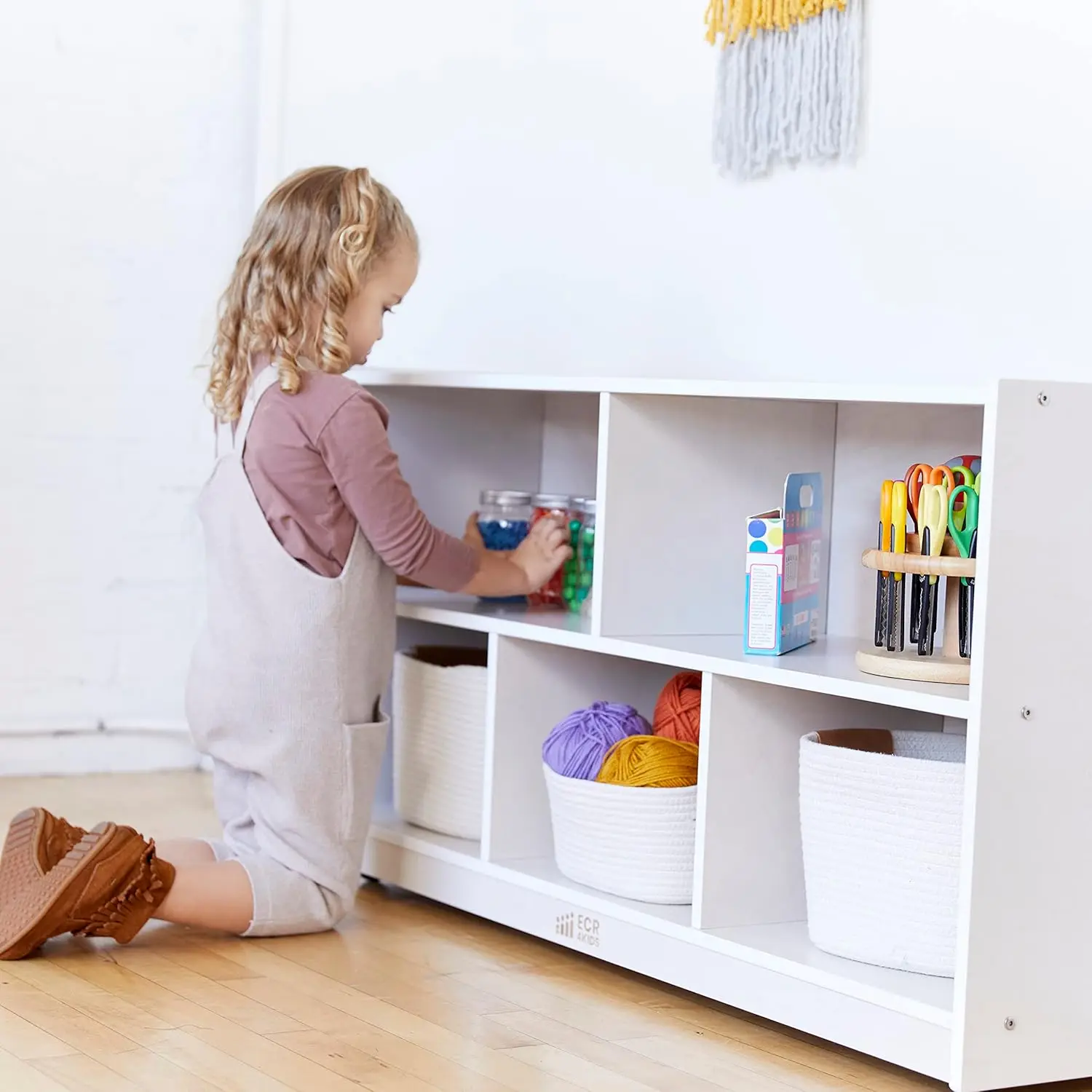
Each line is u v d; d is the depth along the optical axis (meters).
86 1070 1.28
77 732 2.61
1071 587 1.34
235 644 1.73
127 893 1.60
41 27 2.51
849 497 1.83
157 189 2.60
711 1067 1.40
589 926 1.67
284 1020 1.45
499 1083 1.31
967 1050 1.30
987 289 1.68
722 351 2.00
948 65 1.72
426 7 2.50
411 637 2.11
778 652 1.56
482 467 2.19
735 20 1.93
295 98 2.66
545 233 2.29
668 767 1.63
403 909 1.90
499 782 1.80
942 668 1.41
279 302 1.75
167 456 2.63
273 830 1.72
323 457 1.73
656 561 1.70
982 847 1.30
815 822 1.48
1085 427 1.34
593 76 2.21
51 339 2.55
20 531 2.55
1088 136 1.58
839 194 1.84
